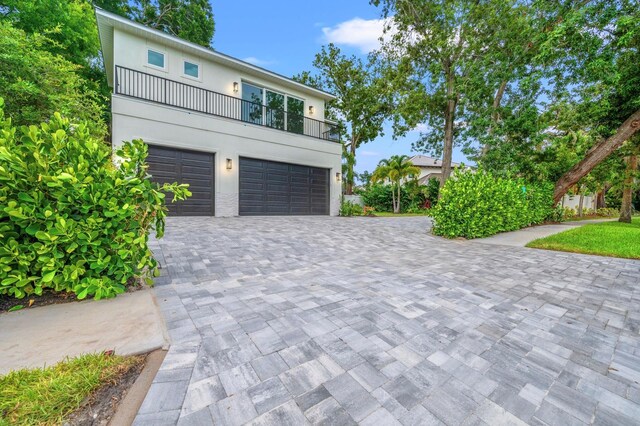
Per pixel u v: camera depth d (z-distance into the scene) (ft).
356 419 4.64
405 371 5.98
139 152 10.46
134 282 10.68
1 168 7.56
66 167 8.75
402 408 4.93
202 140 32.53
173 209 31.14
